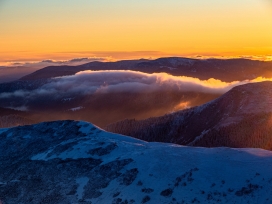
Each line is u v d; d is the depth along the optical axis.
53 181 55.75
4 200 54.19
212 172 49.38
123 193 48.25
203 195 45.50
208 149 57.91
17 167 64.62
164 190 47.34
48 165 60.94
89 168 56.41
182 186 47.53
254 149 57.62
